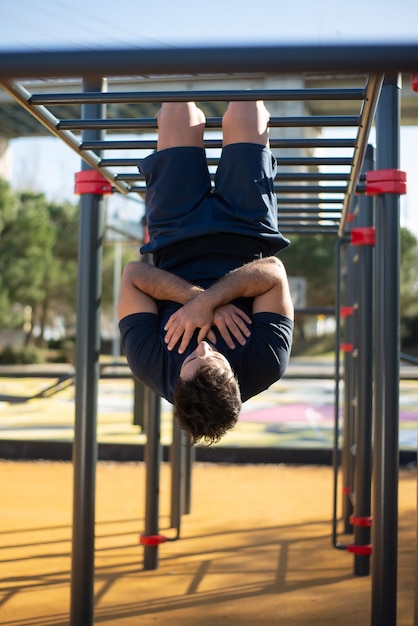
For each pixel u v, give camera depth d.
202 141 2.43
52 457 8.00
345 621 3.29
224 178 2.33
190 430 1.97
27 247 23.80
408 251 30.34
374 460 2.90
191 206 2.31
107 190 3.12
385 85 2.97
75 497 2.98
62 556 4.37
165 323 2.16
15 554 4.41
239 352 2.07
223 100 2.20
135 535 4.92
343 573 4.06
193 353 2.03
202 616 3.36
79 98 2.30
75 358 3.07
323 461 7.73
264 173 2.33
